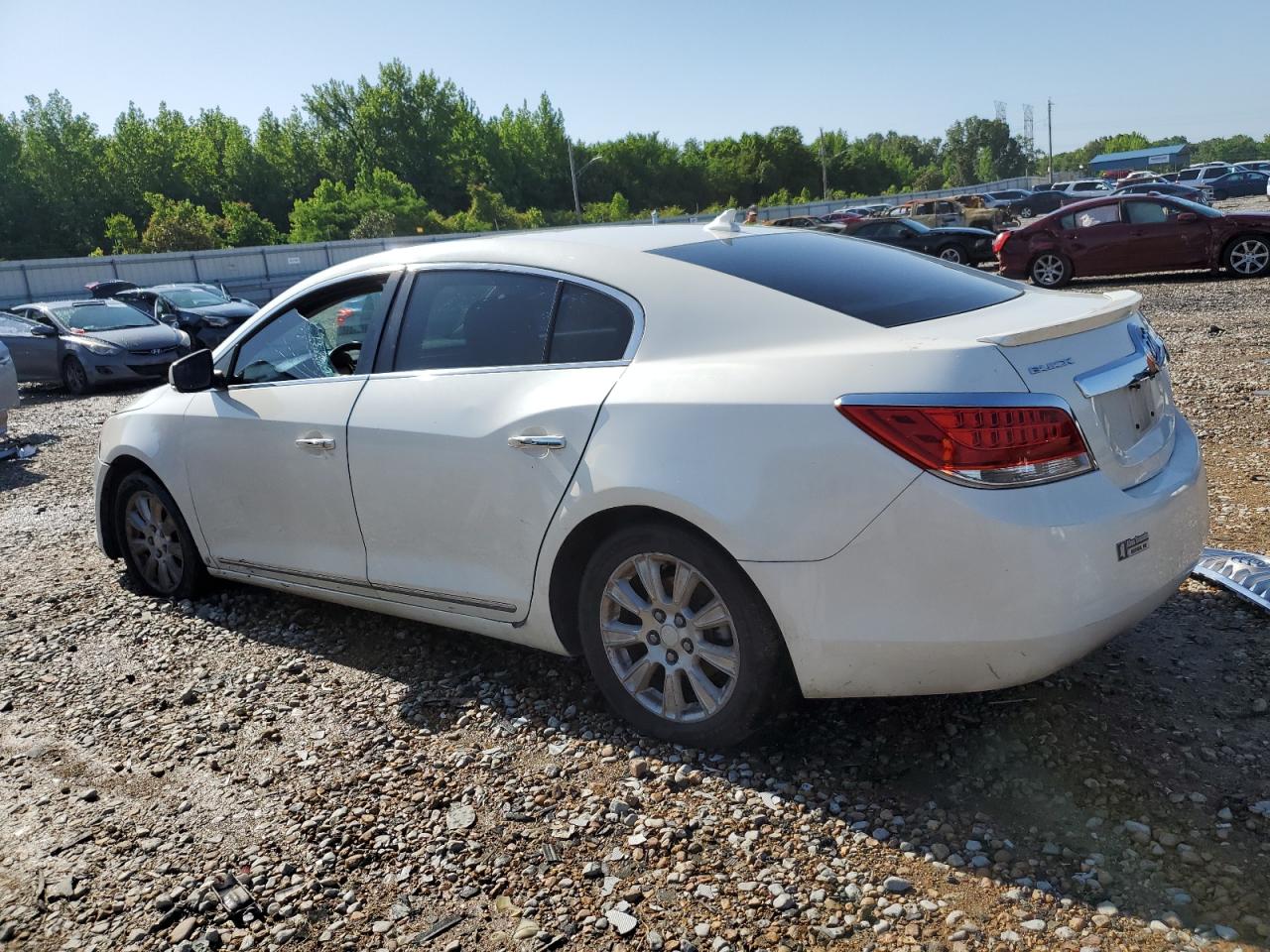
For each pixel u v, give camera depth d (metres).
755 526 2.70
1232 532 4.52
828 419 2.62
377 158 108.38
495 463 3.27
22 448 9.84
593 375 3.12
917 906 2.33
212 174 101.88
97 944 2.44
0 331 16.42
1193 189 43.84
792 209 72.81
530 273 3.41
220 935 2.44
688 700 3.13
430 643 4.11
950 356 2.56
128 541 5.00
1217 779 2.72
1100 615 2.55
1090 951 2.15
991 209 36.91
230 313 19.22
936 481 2.50
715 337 2.97
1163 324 11.44
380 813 2.90
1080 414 2.59
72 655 4.29
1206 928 2.19
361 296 3.90
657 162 117.81
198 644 4.30
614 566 3.07
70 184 94.44
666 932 2.33
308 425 3.87
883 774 2.87
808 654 2.72
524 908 2.45
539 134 113.00
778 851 2.57
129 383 16.50
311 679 3.85
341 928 2.44
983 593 2.49
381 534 3.71
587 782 2.97
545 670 3.76
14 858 2.83
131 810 3.03
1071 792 2.71
